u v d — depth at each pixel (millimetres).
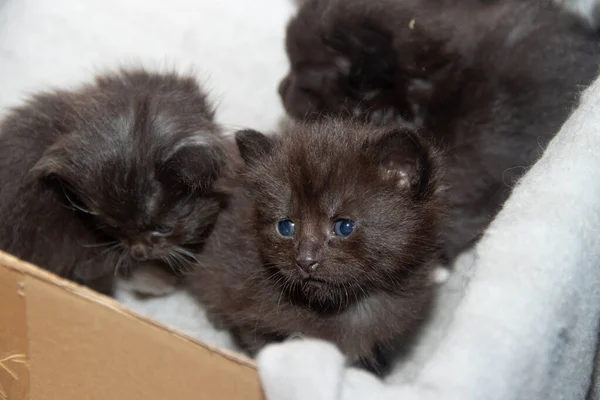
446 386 291
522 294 309
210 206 390
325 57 429
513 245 321
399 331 368
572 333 325
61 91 421
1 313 308
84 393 311
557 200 326
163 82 414
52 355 308
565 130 351
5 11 490
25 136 399
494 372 295
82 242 400
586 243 323
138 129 374
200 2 496
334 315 360
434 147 365
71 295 293
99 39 487
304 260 322
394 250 329
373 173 328
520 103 408
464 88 415
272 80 491
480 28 418
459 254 413
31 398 321
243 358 288
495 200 410
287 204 332
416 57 417
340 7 426
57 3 487
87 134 374
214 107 450
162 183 376
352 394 292
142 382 299
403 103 422
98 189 371
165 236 386
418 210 334
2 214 394
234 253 376
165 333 288
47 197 393
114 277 417
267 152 349
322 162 327
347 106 422
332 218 324
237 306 374
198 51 492
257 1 499
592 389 342
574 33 417
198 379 292
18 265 295
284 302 360
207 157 377
